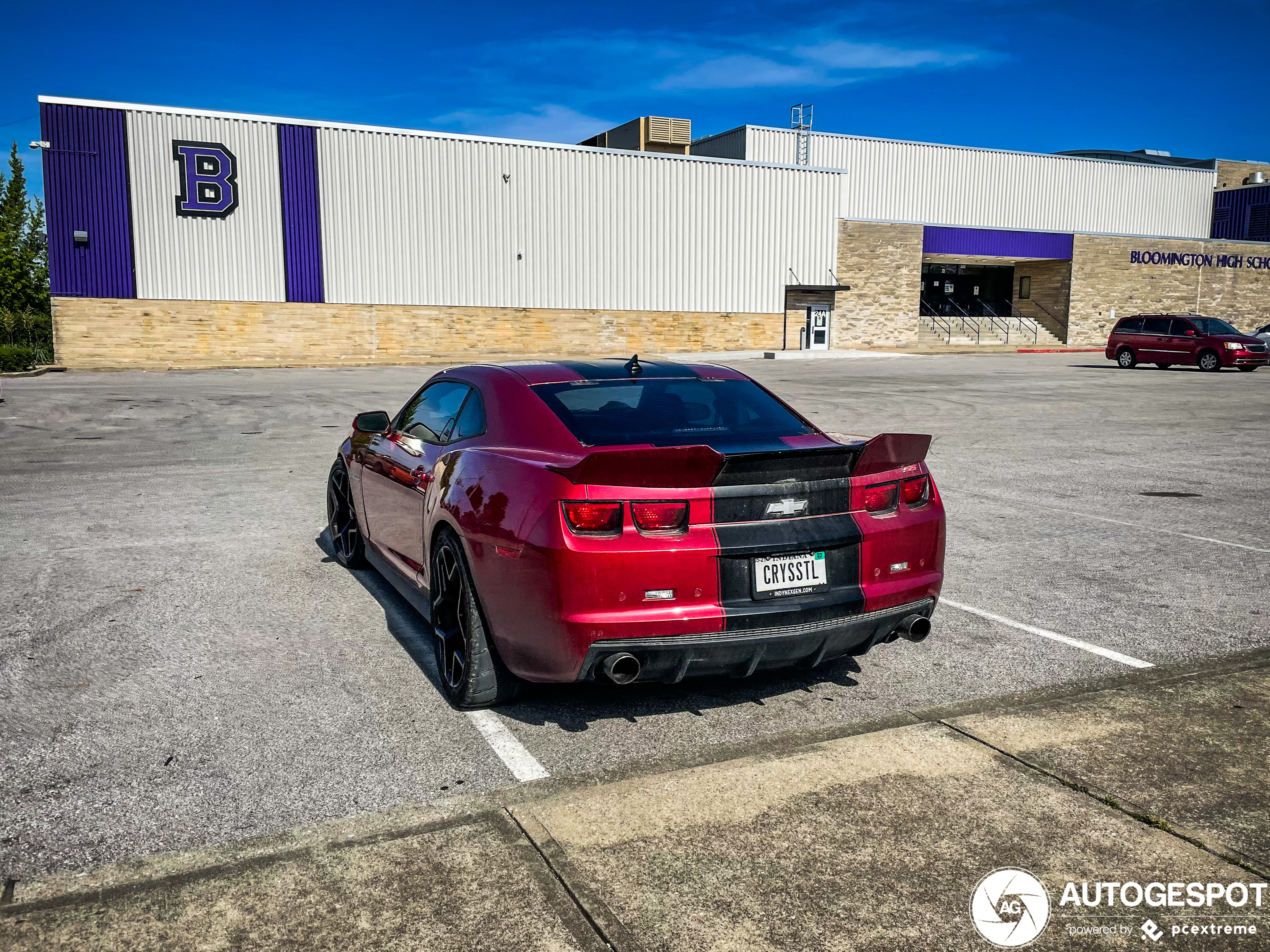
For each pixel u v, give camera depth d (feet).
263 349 98.48
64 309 91.35
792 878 8.76
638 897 8.46
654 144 143.95
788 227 122.01
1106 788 10.46
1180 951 7.79
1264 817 9.85
